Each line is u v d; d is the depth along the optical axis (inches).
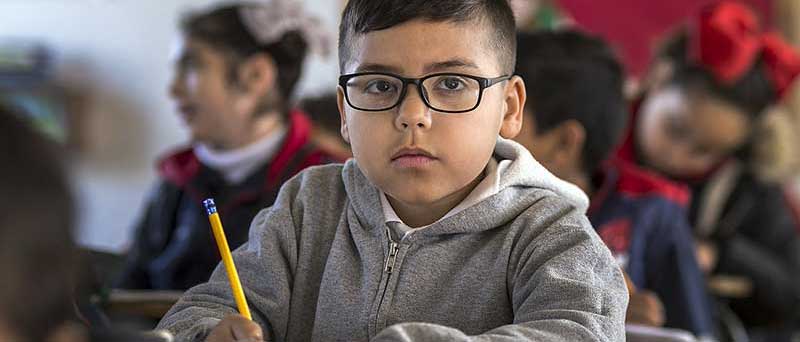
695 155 112.3
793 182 141.5
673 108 110.8
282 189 46.4
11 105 25.4
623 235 87.8
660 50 115.9
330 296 42.6
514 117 43.5
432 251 41.9
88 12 164.9
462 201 42.3
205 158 94.1
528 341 35.3
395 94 39.9
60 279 24.2
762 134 117.6
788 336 115.3
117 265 72.2
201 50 95.7
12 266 23.4
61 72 164.7
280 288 43.1
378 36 40.0
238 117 93.8
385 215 42.5
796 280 116.1
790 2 167.2
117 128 164.9
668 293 89.1
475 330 40.8
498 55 41.5
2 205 23.4
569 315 37.2
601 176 89.6
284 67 97.0
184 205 95.3
